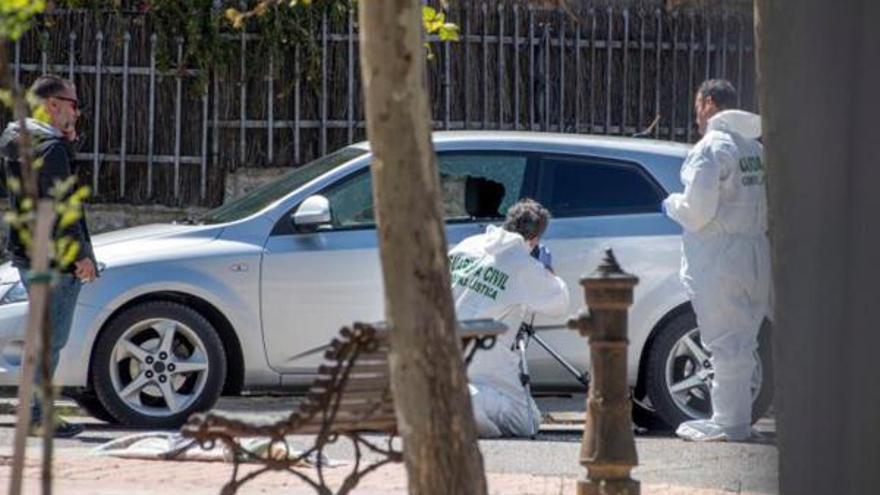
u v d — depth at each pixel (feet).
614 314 82.12
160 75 171.53
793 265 78.23
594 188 125.59
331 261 122.72
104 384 119.65
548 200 125.29
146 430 120.67
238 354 122.83
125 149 172.04
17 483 59.47
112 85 172.04
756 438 117.50
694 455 110.42
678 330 123.24
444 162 125.59
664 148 127.34
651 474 102.94
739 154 114.42
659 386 123.44
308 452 78.23
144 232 124.88
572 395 144.56
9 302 118.93
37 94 110.73
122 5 171.53
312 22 171.63
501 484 95.81
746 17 172.04
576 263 123.34
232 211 127.34
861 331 77.15
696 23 175.83
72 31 171.32
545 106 174.81
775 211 78.48
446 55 172.55
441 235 58.49
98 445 112.47
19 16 59.31
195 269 121.08
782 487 79.51
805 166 77.56
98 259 120.78
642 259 123.54
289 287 122.31
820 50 76.84
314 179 124.67
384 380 76.64
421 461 58.54
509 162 125.90
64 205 61.72
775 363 79.56
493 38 173.99
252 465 102.42
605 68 176.14
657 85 176.86
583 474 94.32
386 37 57.57
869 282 76.74
